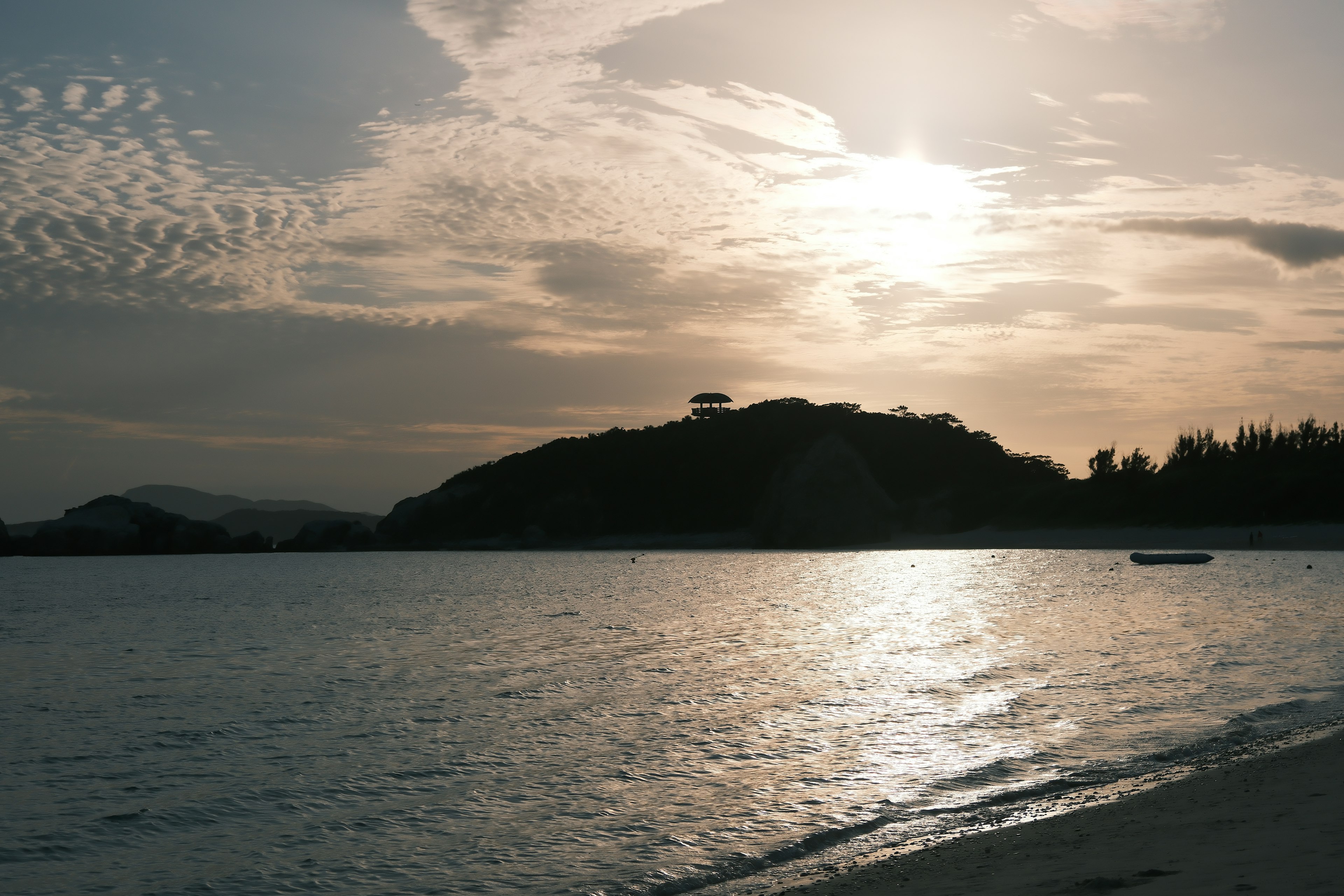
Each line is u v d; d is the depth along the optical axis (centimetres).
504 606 5675
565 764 1619
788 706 2089
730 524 14112
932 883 877
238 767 1702
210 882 1135
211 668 3189
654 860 1122
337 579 9231
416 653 3447
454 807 1395
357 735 1944
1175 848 896
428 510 16025
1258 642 2831
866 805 1288
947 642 3209
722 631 3881
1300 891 717
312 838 1284
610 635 3888
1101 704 1900
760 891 952
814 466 12775
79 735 2033
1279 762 1264
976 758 1508
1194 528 9725
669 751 1684
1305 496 9419
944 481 13825
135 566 13000
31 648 3956
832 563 9288
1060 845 973
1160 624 3444
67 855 1250
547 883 1067
